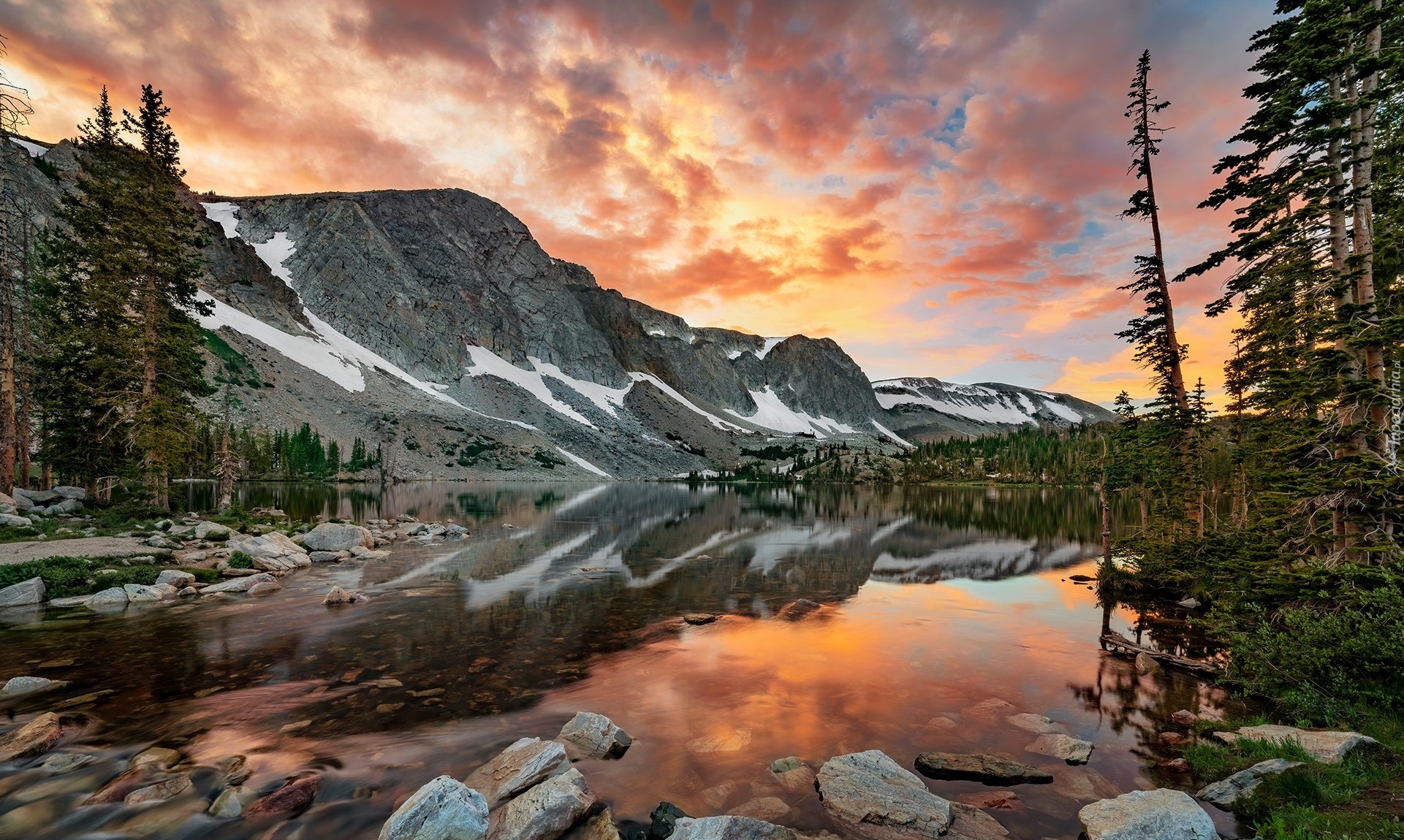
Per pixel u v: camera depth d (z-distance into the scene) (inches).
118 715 371.2
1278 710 393.7
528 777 279.0
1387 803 247.6
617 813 267.9
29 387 1267.2
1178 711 404.2
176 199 1364.4
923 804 267.0
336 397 6343.5
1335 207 558.6
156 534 957.2
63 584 679.7
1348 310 514.0
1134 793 266.1
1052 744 345.7
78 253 1278.3
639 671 479.8
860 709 405.1
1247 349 793.6
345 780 293.6
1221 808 270.2
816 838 247.6
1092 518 2207.2
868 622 666.2
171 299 1369.3
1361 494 462.9
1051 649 560.1
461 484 5019.7
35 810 264.1
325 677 450.3
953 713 399.2
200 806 269.6
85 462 1282.0
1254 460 765.9
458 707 396.2
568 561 1094.4
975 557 1217.4
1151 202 877.2
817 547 1360.7
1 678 432.8
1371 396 487.8
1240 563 553.0
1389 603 359.3
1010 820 267.9
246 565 848.9
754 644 569.9
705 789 290.8
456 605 709.9
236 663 479.5
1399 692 346.0
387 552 1118.4
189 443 1349.7
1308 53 564.1
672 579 930.1
